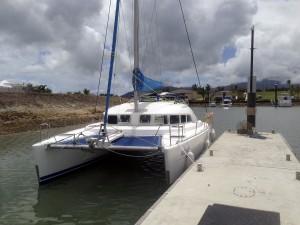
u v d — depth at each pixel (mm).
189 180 5895
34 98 32594
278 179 5941
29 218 6078
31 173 9516
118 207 6578
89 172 9102
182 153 7691
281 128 22438
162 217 4180
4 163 10938
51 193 7434
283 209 4449
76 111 33344
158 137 8484
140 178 8523
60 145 7652
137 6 9562
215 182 5754
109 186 7871
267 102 79375
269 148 9352
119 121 9930
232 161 7520
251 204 4648
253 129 12406
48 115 26484
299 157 11523
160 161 10352
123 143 7867
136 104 9867
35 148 7520
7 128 19141
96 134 9164
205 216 4086
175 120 9938
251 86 12773
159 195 7242
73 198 7102
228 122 29125
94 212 6336
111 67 7703
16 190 7773
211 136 12242
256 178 6016
